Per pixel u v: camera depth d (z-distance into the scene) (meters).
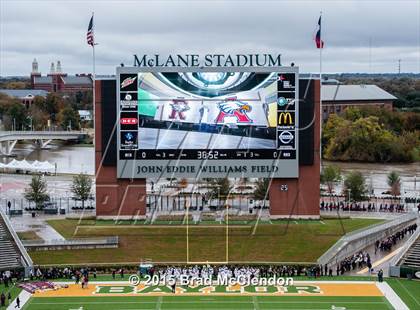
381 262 110.88
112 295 94.38
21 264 104.06
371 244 120.81
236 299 92.88
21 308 88.62
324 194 169.50
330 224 125.56
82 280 98.12
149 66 126.00
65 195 165.62
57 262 108.19
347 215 137.25
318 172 128.12
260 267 106.62
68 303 90.81
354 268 108.12
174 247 114.88
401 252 108.00
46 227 124.31
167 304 90.62
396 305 90.12
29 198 146.62
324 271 105.75
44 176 194.50
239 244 115.94
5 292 95.69
